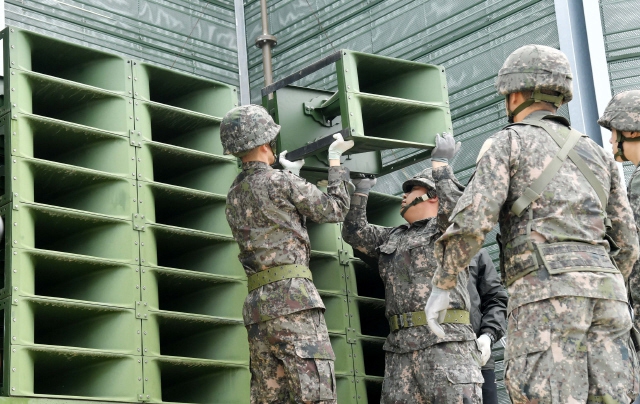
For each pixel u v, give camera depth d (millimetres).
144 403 4512
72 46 4828
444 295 3201
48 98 4828
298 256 4379
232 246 5105
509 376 3008
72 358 4406
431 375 4648
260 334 4316
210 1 7547
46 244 4902
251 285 4398
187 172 5355
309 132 5117
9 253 4305
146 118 4992
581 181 3137
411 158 5211
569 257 3008
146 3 7082
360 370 5355
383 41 7164
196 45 7348
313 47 7477
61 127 4652
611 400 2893
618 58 6258
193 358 4750
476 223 3037
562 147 3172
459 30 6793
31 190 4477
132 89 4965
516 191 3133
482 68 6625
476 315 5309
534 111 3285
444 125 5090
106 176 4746
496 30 6613
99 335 4582
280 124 5008
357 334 5414
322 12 7500
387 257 5016
